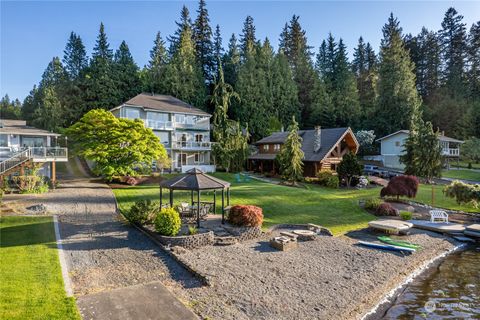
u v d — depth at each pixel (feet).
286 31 240.53
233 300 27.63
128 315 22.98
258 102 175.42
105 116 89.30
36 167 79.30
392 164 163.22
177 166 135.64
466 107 187.83
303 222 58.85
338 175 104.22
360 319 26.99
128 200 67.15
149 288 28.50
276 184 100.27
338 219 62.49
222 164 127.75
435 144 119.34
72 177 101.14
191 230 44.98
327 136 121.29
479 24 223.10
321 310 27.14
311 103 198.39
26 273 29.14
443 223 61.82
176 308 24.57
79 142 91.76
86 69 185.47
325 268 37.27
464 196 71.20
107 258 36.19
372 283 33.88
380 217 66.33
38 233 43.47
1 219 49.93
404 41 232.53
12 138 98.27
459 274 39.32
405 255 44.19
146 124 127.13
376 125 183.01
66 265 32.96
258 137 170.09
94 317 22.45
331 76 220.43
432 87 224.94
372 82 226.17
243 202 68.85
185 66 176.86
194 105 174.29
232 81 195.11
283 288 30.94
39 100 198.39
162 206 56.49
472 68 224.53
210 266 35.35
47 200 63.62
